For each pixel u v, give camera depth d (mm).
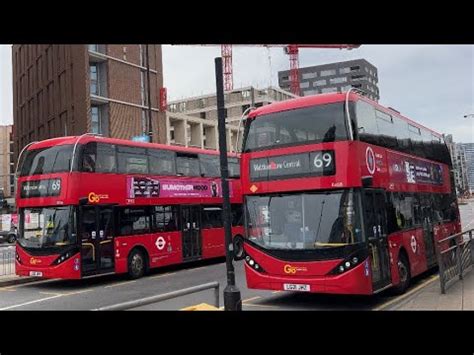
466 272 13961
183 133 72438
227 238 8352
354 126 10070
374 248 10148
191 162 20000
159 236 17906
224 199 8562
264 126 10953
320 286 9703
